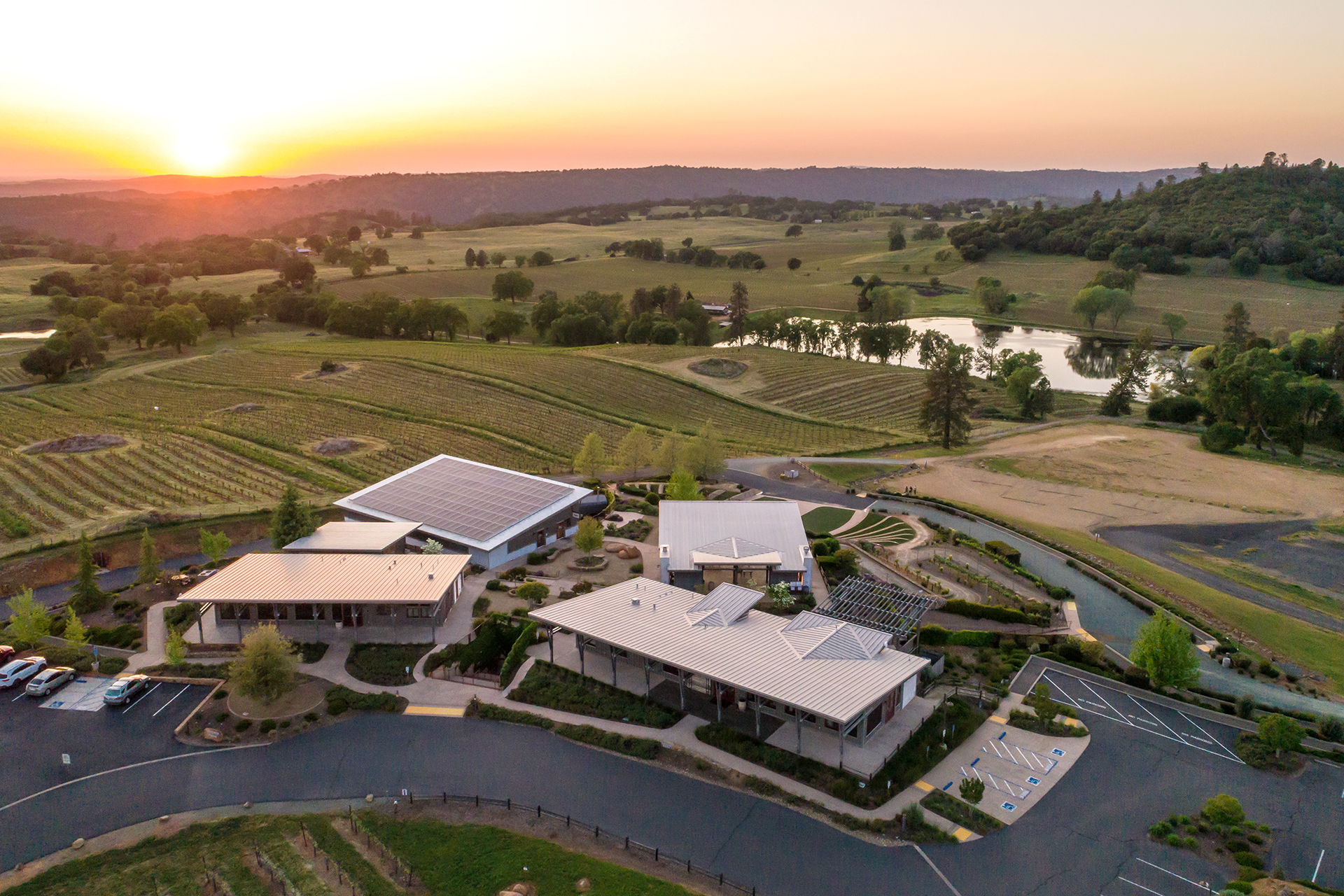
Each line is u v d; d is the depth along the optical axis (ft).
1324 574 302.25
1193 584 289.12
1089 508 372.58
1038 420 586.86
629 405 583.58
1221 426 461.37
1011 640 241.76
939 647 242.78
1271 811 173.99
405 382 605.73
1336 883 153.17
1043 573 298.97
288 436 478.18
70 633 230.48
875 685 192.65
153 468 417.49
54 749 195.52
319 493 392.06
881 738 195.72
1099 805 175.63
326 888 151.64
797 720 196.85
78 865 158.10
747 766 187.01
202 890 151.33
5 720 207.72
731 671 198.70
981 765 189.06
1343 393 577.84
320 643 241.55
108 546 326.03
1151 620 262.67
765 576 283.18
